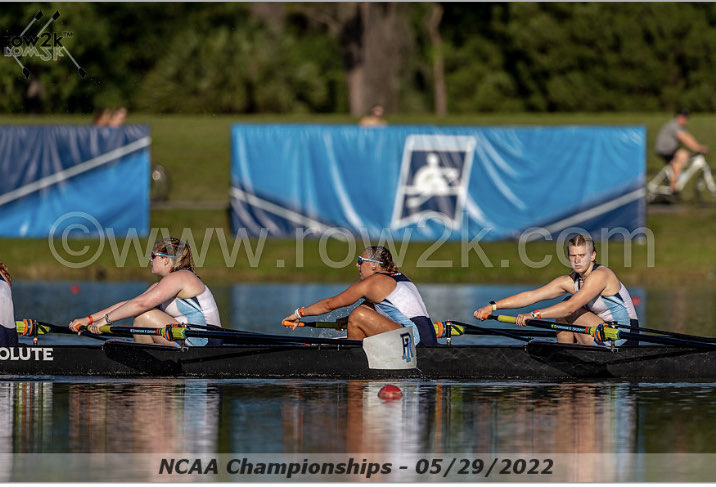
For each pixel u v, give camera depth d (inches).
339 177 3513.8
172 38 5487.2
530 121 4527.6
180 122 4559.5
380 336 1653.5
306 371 1662.2
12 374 1660.9
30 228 3499.0
